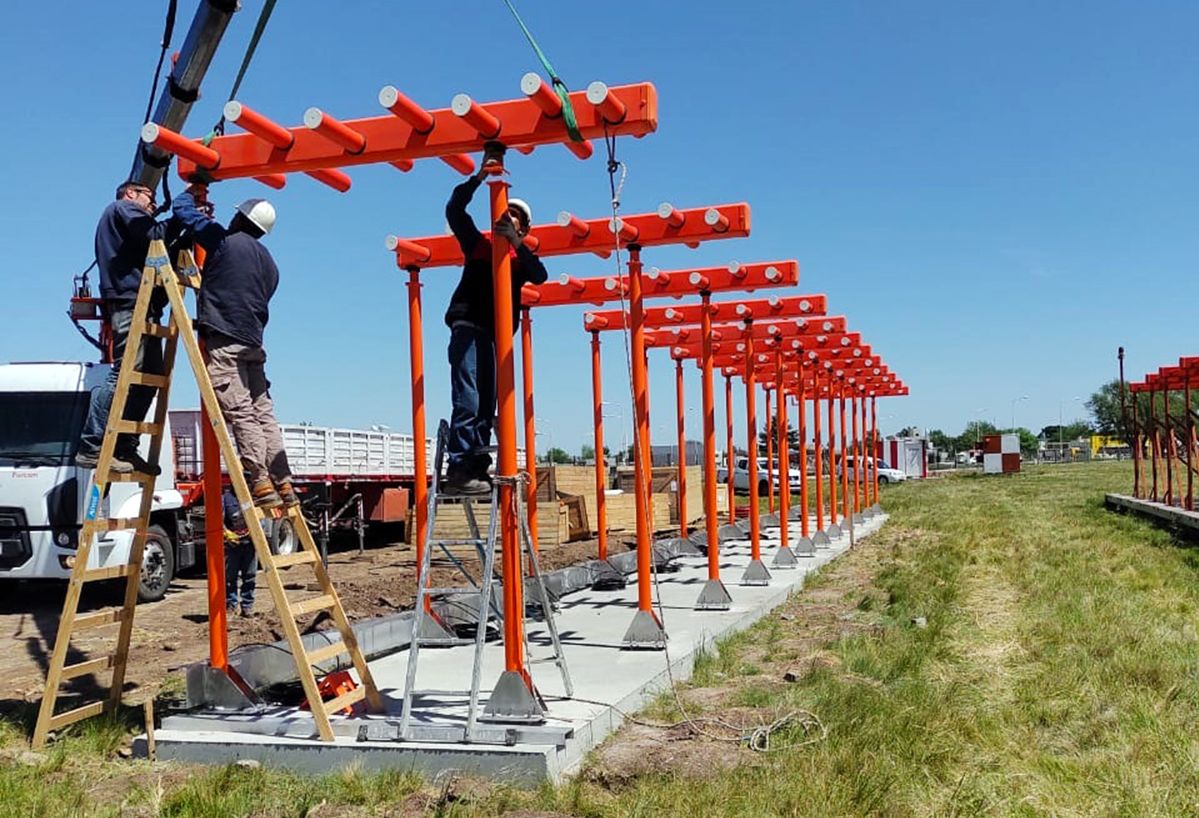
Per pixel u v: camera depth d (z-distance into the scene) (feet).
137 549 20.68
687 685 23.32
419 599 17.94
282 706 20.02
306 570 51.34
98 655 29.22
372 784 16.21
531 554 19.72
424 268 27.94
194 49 25.18
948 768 16.89
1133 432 75.72
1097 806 15.14
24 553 36.91
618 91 17.57
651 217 26.78
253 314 19.24
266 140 18.78
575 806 15.34
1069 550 48.62
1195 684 21.13
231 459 18.10
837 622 31.48
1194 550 46.26
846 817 14.88
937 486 143.23
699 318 40.55
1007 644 26.76
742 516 76.28
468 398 19.22
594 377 39.81
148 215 21.20
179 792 16.03
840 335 47.32
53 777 17.30
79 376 37.91
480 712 18.66
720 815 14.78
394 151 18.39
